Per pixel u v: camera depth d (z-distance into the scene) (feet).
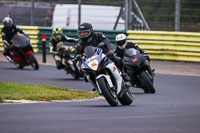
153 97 120.16
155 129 67.77
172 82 158.10
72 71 161.89
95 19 245.45
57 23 254.68
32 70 183.93
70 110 88.43
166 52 218.59
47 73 176.65
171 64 208.33
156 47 219.61
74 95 119.34
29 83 146.00
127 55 125.59
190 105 98.78
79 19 233.76
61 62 166.61
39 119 75.77
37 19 258.98
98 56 95.71
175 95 125.39
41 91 121.39
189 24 222.89
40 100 109.19
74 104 102.27
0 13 265.13
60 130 65.82
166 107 94.84
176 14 218.59
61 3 258.16
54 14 255.50
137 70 126.11
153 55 220.64
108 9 245.45
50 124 70.95
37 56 231.30
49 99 111.14
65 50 164.86
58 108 91.81
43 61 210.18
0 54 237.66
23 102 104.63
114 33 225.97
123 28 246.06
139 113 84.74
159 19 238.27
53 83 149.48
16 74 169.89
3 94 112.16
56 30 166.20
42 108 91.35
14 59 183.42
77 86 144.87
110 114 83.15
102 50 97.81
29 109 89.25
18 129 66.28
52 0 259.39
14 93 114.73
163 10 239.09
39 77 164.14
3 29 181.37
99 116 80.33
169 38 217.77
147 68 127.65
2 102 102.42
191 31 223.10
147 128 68.59
